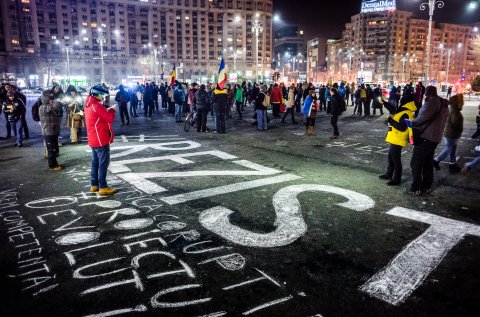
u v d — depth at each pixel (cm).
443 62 15075
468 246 396
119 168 769
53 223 466
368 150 977
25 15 11131
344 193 586
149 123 1647
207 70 14175
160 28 13425
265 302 296
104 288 316
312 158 870
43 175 714
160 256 375
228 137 1213
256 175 704
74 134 1091
